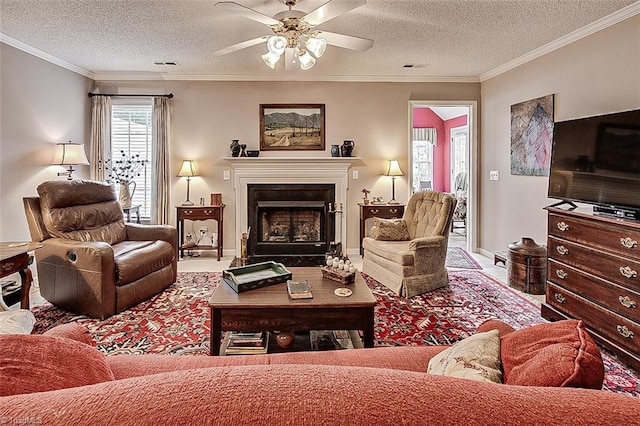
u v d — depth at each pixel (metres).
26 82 4.23
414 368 1.43
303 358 1.51
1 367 0.77
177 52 4.43
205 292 3.87
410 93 5.66
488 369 1.00
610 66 3.36
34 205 3.48
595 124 2.93
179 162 5.60
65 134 4.88
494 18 3.40
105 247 3.15
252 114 5.59
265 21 2.74
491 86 5.39
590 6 3.13
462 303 3.54
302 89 5.59
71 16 3.38
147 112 5.61
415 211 4.51
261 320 2.23
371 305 2.24
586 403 0.53
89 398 0.49
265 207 5.54
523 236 4.68
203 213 5.30
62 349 0.92
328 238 5.62
